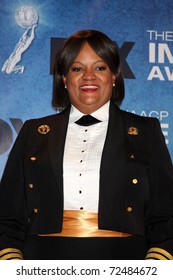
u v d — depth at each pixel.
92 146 2.31
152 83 3.31
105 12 3.29
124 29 3.30
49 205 2.25
